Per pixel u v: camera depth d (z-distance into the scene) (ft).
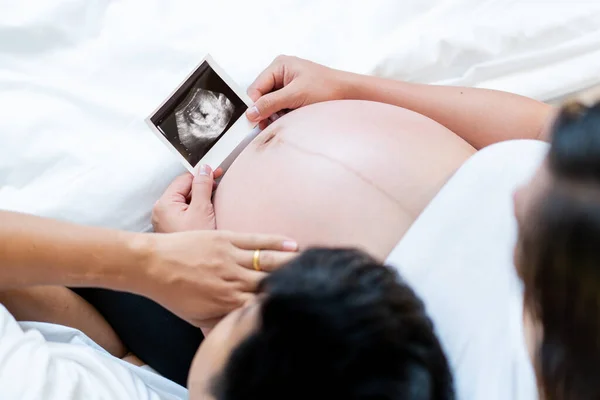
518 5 3.53
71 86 3.21
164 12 3.46
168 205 2.87
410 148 2.51
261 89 3.18
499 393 1.99
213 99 2.99
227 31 3.46
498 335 2.07
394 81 3.14
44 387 2.06
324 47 3.49
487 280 2.18
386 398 1.26
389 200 2.36
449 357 1.91
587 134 1.23
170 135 2.94
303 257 1.51
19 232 2.27
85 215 3.03
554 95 3.48
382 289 1.41
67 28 3.29
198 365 1.79
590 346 1.28
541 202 1.31
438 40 3.43
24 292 2.65
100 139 3.18
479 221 2.28
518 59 3.47
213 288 2.28
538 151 2.30
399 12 3.53
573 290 1.24
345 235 2.32
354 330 1.29
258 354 1.34
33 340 2.26
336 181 2.39
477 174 2.35
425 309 1.66
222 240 2.31
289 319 1.32
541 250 1.30
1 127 3.07
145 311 3.01
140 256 2.31
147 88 3.32
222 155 3.04
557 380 1.42
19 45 3.24
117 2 3.43
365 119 2.64
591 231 1.18
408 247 2.21
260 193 2.55
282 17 3.52
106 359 2.46
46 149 3.09
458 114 2.96
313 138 2.57
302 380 1.27
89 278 2.33
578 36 3.49
